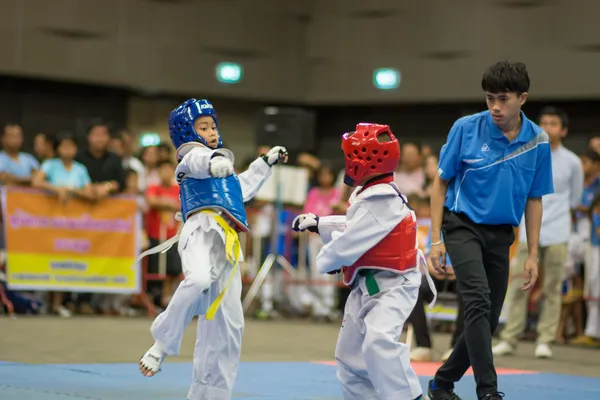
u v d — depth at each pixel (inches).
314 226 191.0
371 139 185.9
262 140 549.6
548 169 225.5
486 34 695.1
